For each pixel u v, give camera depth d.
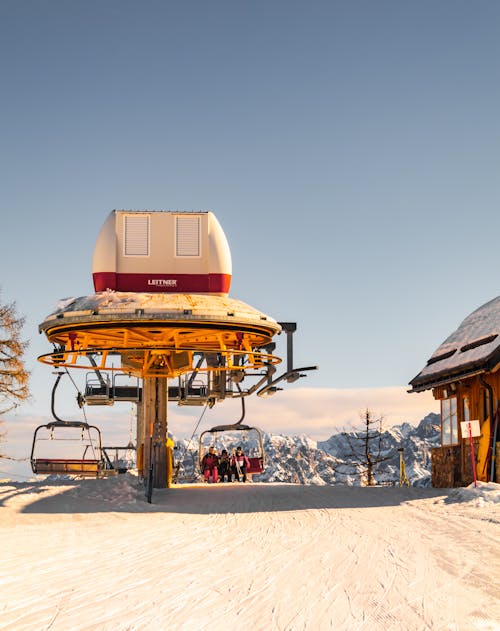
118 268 27.83
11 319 40.72
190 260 27.98
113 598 8.55
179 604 8.20
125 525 17.56
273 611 7.82
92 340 27.89
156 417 28.41
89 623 7.32
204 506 21.86
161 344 27.58
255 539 14.12
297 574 10.03
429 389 28.89
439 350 30.75
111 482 25.00
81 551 12.77
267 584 9.34
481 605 7.95
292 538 14.07
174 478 39.31
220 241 28.16
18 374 40.44
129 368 28.97
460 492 19.94
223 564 11.02
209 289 27.92
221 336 26.72
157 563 11.21
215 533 15.45
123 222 27.97
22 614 7.73
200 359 35.91
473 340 26.56
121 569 10.67
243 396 38.97
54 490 23.22
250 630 7.05
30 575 10.19
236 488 28.03
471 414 25.58
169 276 27.89
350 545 12.75
